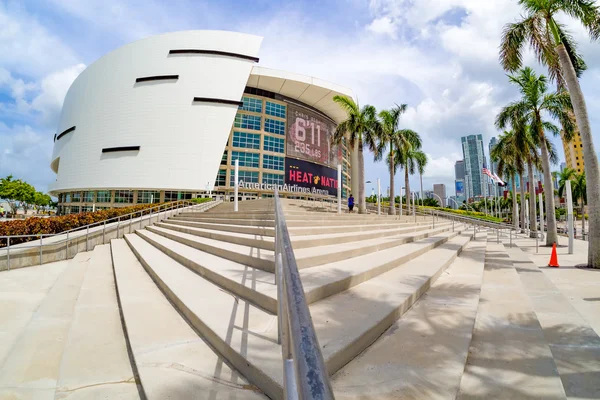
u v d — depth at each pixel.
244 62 43.00
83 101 46.59
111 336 3.19
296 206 16.06
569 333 3.46
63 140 49.78
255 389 1.93
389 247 7.03
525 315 3.61
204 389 1.93
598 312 4.42
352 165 62.97
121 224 13.94
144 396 2.09
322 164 50.00
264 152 43.81
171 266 5.57
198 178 39.41
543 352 2.64
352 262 4.86
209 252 6.24
